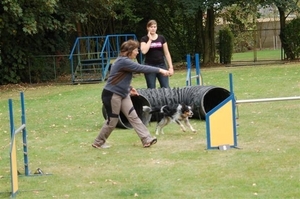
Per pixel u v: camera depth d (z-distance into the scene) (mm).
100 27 32625
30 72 26969
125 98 10320
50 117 14844
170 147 10266
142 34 33188
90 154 10039
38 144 11211
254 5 29203
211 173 8305
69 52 28922
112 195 7492
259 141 10367
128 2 31062
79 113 15258
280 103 14805
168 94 13016
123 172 8656
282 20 31344
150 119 12867
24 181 8398
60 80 27281
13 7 22562
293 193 7203
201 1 28797
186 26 32906
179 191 7516
